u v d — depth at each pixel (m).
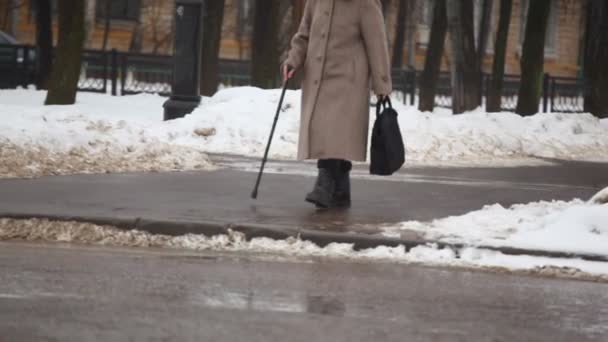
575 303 17.12
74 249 20.84
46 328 14.10
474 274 19.56
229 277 18.27
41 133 32.28
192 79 51.75
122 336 13.79
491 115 51.56
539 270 20.08
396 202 27.69
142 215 22.97
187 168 33.94
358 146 25.41
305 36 26.14
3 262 19.00
